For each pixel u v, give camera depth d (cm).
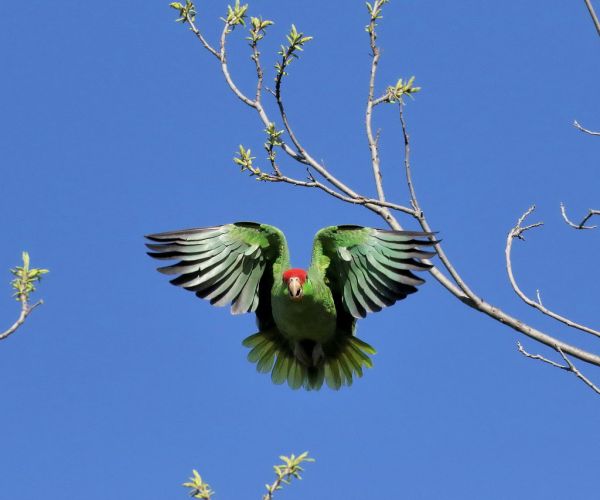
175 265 1287
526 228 1215
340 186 1300
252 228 1295
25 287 937
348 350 1375
